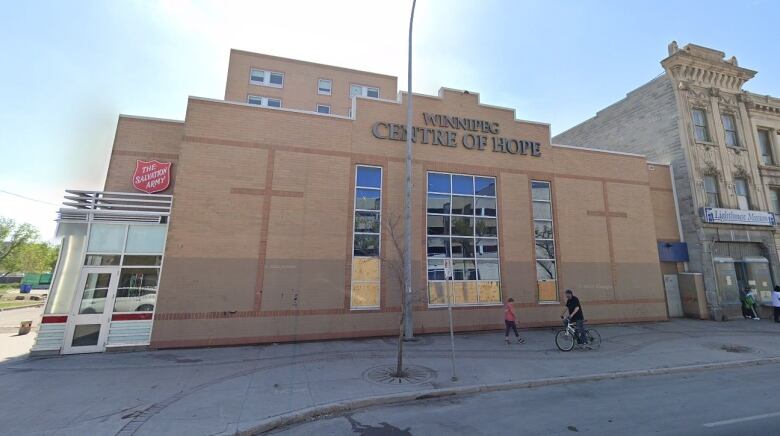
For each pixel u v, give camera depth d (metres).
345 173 14.72
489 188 16.77
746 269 20.91
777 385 8.73
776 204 22.72
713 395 7.93
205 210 12.97
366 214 14.88
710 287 19.53
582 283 17.41
